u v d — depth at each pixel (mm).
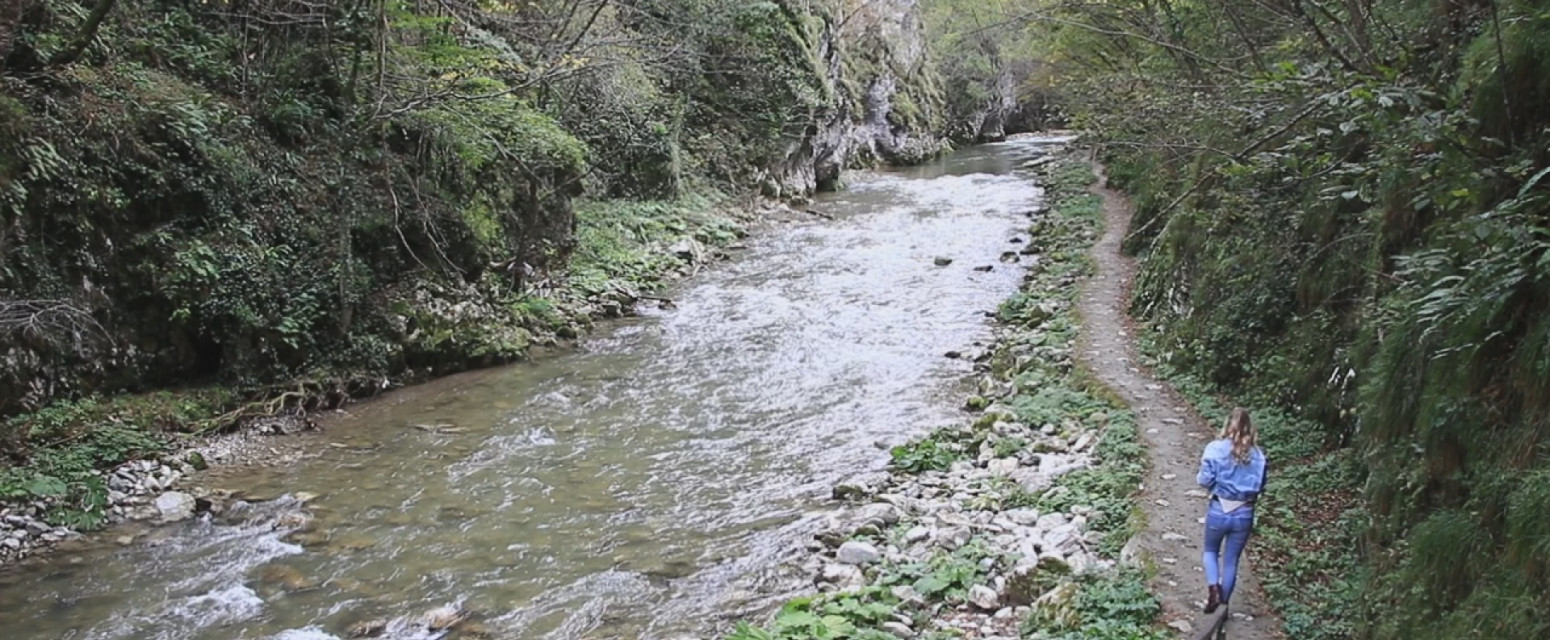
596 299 18328
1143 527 8430
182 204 12273
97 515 9672
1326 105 7484
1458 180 6445
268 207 13242
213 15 14523
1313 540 7973
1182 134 15438
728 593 8398
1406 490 6398
